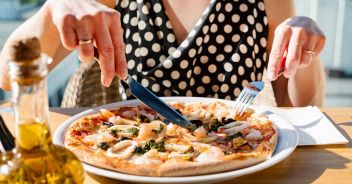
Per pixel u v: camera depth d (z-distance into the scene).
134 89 0.85
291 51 0.90
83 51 0.81
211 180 0.67
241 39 1.17
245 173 0.69
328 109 0.96
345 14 2.44
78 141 0.77
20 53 0.53
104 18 0.84
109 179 0.71
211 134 0.83
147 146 0.77
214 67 1.17
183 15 1.20
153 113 0.91
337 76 2.57
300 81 1.14
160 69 1.14
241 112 0.90
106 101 1.23
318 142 0.81
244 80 1.16
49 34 1.03
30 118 0.56
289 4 1.25
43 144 0.58
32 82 0.54
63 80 2.06
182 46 1.14
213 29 1.16
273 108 0.95
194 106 0.93
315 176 0.72
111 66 0.83
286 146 0.77
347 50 2.52
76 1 0.91
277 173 0.73
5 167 0.57
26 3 2.07
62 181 0.57
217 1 1.16
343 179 0.71
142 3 1.18
